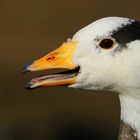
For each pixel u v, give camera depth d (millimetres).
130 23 7207
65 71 7340
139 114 7223
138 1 19641
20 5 20031
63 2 20016
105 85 7328
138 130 7195
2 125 15180
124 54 7176
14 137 14789
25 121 15375
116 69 7211
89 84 7348
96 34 7219
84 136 15000
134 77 7207
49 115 15617
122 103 7328
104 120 15414
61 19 19859
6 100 16172
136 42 7160
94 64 7254
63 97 16000
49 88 16078
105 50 7207
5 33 19281
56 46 18844
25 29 19516
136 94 7242
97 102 15805
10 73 17031
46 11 19906
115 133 15039
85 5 19875
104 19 7281
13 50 18297
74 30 19609
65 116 15648
